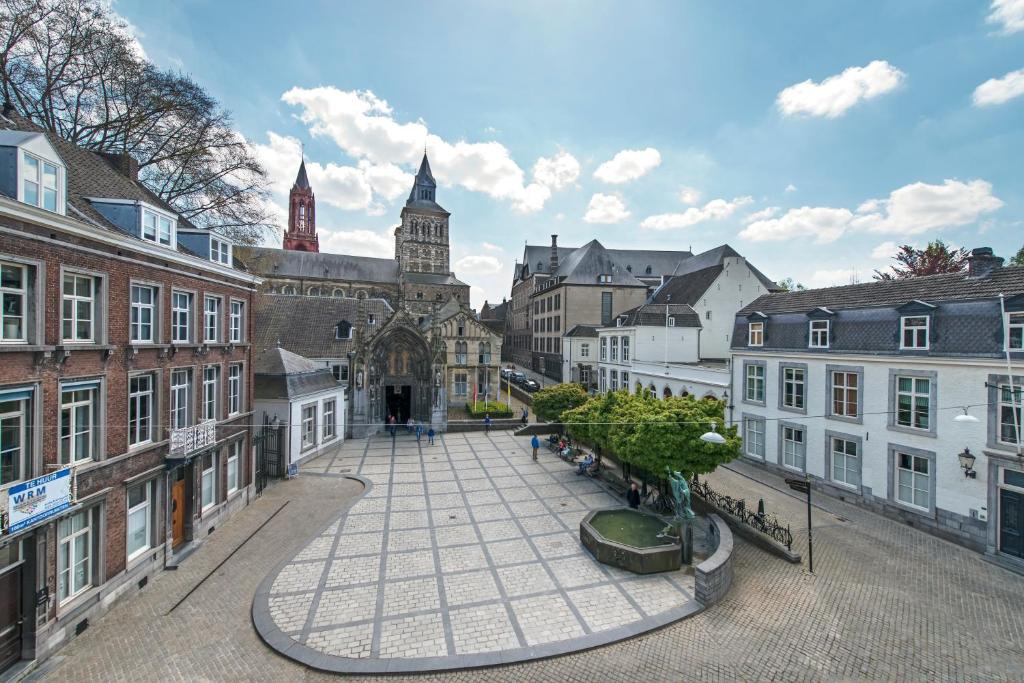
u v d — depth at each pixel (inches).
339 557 625.3
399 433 1457.9
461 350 1884.8
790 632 466.3
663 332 1643.7
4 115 568.1
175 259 602.9
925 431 723.4
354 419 1428.4
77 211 496.4
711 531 705.6
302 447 1115.3
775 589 549.6
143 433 568.7
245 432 822.5
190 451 618.8
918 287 792.3
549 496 873.5
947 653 434.0
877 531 721.6
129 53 962.1
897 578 577.3
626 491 898.1
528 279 3267.7
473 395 1892.2
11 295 403.2
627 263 3090.6
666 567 585.9
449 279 3282.5
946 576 582.2
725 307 1806.1
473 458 1161.4
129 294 530.6
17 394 402.6
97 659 420.2
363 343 1450.5
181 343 619.8
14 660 402.6
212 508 716.7
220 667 413.1
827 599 527.8
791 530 722.8
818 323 923.4
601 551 605.6
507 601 518.6
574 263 2625.5
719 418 765.3
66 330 458.0
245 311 823.1
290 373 1094.4
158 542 583.2
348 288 2970.0
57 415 436.5
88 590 476.7
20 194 402.6
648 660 423.8
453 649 435.8
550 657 426.6
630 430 791.1
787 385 989.8
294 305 1724.9
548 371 2704.2
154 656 426.3
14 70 829.2
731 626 476.4
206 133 1127.6
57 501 422.6
